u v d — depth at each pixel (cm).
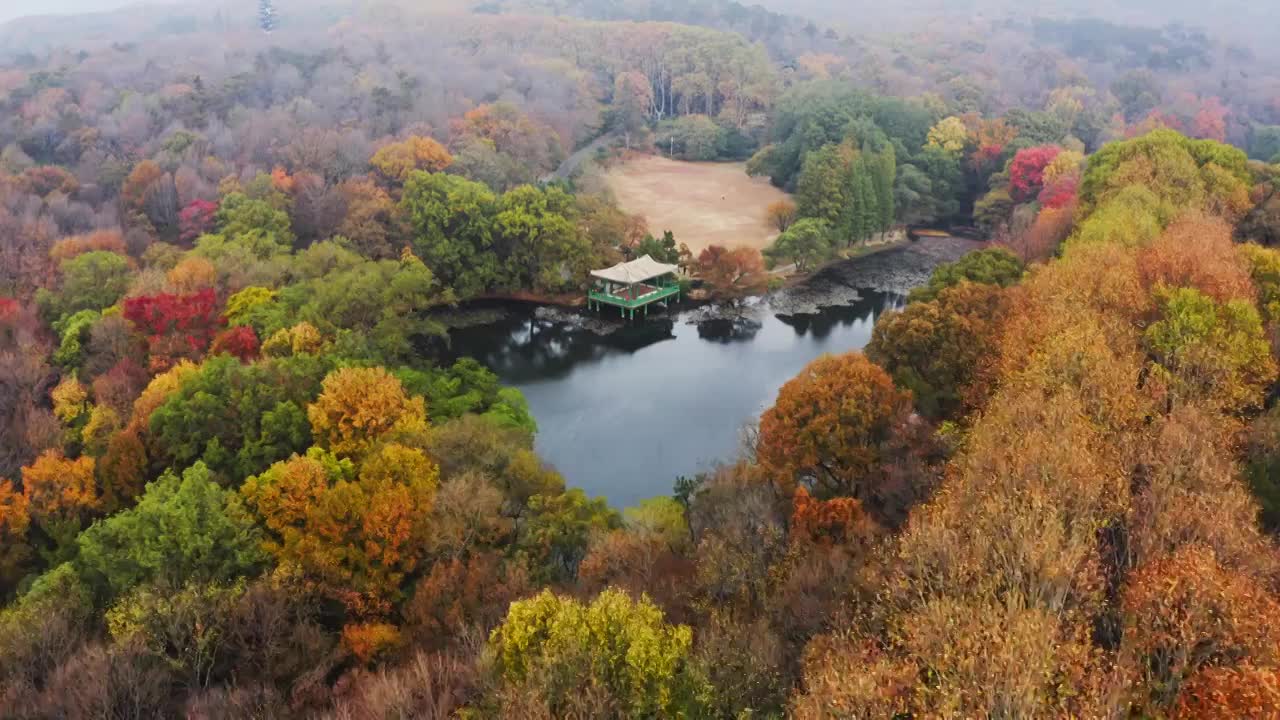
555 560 5900
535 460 6694
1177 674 3247
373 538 5578
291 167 16788
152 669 4528
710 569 4931
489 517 5825
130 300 9506
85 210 14350
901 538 4297
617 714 3519
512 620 3991
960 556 3866
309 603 5412
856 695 3091
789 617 4416
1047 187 15700
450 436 6638
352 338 9088
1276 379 6300
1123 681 3011
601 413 10356
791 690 3753
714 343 12625
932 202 18875
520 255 14462
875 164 17088
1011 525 3872
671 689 3647
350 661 5112
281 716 4397
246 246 12556
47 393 9131
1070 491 4191
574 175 19638
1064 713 2892
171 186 14938
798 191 17612
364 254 13900
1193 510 4028
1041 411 5078
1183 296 6375
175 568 5403
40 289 11219
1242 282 6862
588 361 12094
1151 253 7750
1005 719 2902
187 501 5622
